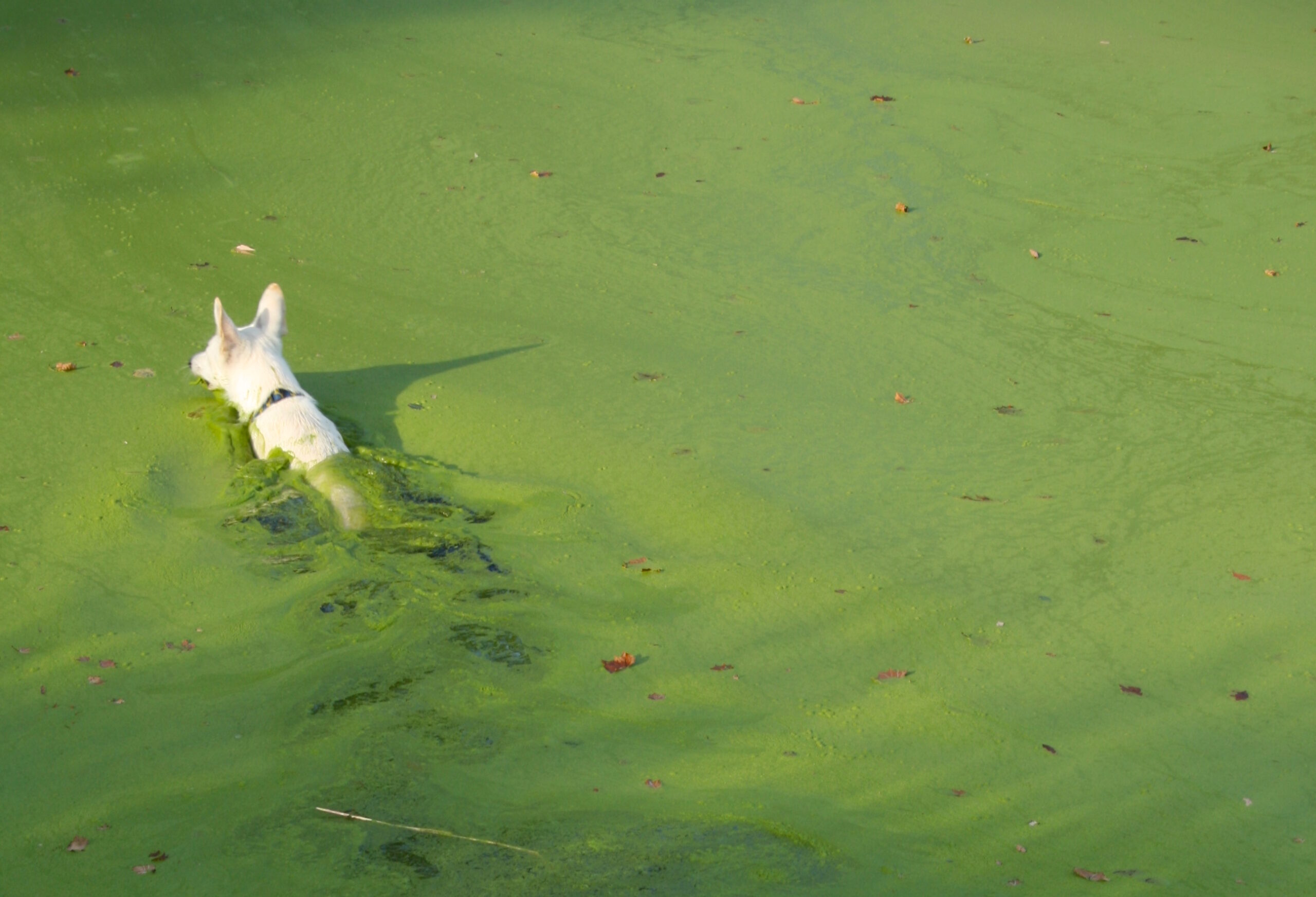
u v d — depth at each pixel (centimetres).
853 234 906
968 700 466
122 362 649
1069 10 1413
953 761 430
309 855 363
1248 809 414
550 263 823
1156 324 818
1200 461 657
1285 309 846
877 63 1214
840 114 1094
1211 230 948
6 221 780
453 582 516
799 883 362
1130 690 477
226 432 601
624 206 912
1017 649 500
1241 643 509
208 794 388
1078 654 499
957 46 1274
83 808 378
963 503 607
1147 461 655
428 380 669
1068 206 974
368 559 526
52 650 451
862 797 408
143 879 351
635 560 542
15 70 959
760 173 983
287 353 679
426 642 477
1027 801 412
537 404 657
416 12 1214
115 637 462
